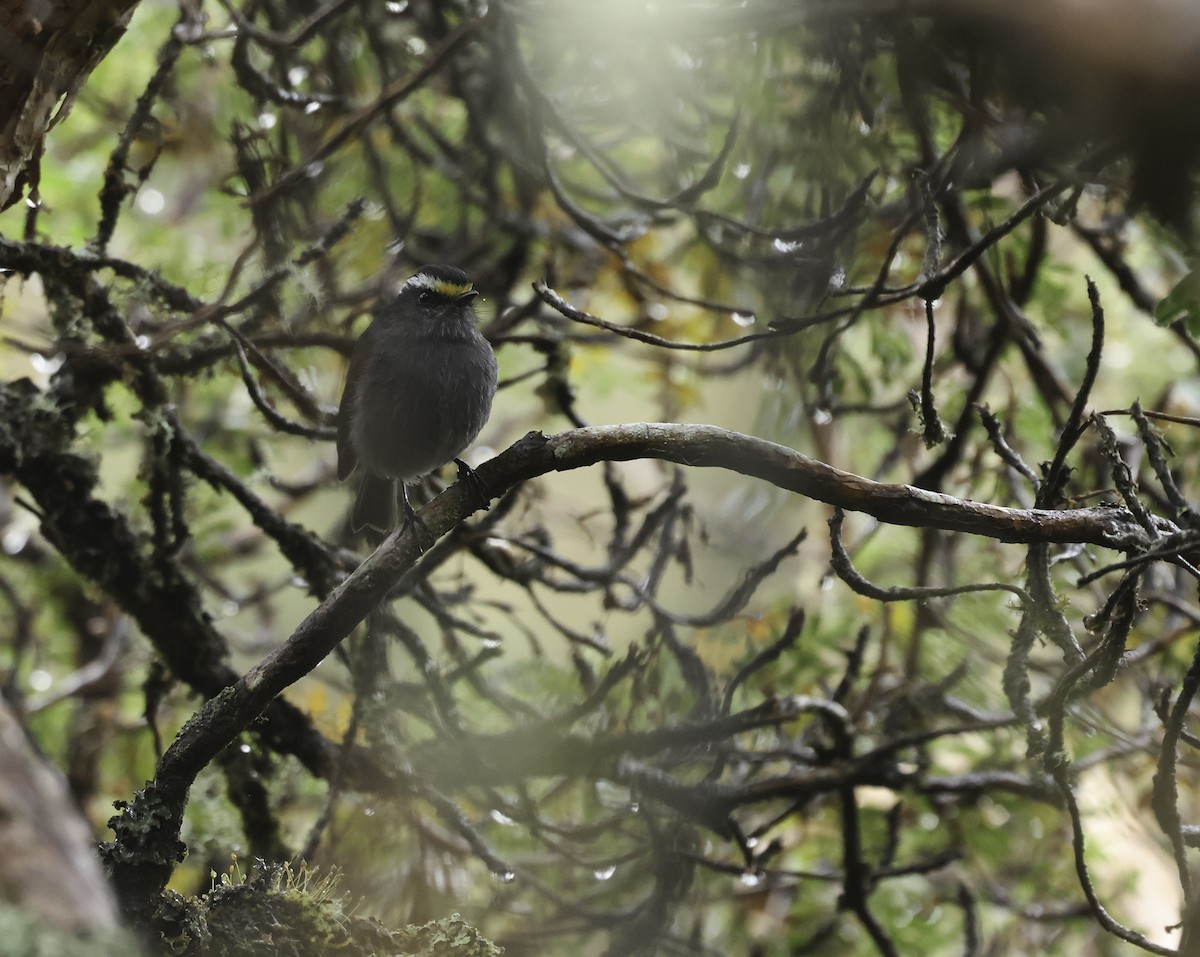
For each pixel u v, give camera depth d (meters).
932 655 12.54
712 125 12.15
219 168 13.77
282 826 10.44
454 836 11.30
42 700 12.26
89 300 8.97
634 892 11.87
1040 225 10.65
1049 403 11.16
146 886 6.20
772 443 6.38
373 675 9.40
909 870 10.33
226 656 9.81
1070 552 7.67
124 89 14.00
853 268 11.26
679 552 10.24
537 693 11.58
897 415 13.28
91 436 9.95
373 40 11.78
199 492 12.52
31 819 4.04
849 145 10.48
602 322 7.23
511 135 12.14
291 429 9.26
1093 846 12.20
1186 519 6.36
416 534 6.45
